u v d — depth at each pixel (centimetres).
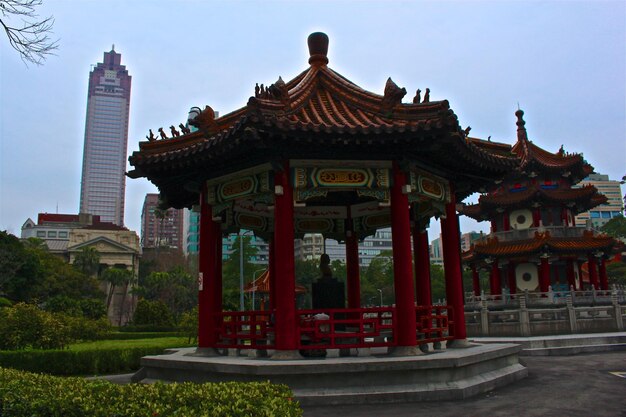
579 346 3138
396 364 1370
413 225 2056
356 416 1182
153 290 12025
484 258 5391
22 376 1106
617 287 5600
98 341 3953
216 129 1762
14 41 1198
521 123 5794
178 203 2116
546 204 5369
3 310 2975
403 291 1559
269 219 2217
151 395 893
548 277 5053
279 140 1477
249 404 803
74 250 14412
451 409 1262
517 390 1556
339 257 15288
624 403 1363
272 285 2186
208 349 1709
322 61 2008
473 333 3953
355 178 1617
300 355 1505
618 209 16212
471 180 1992
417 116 1580
